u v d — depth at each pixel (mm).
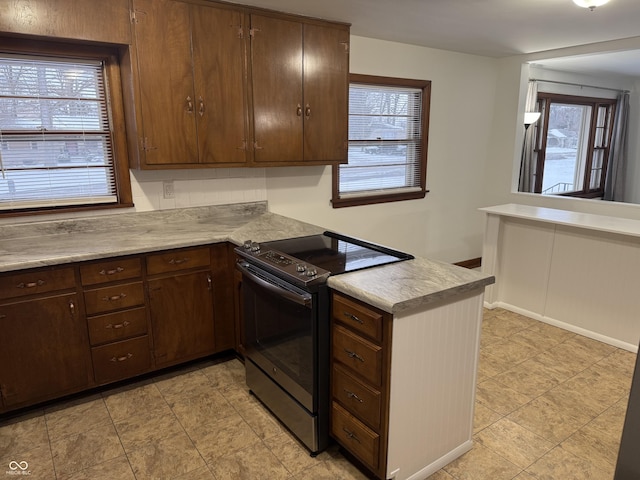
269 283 2168
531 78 5562
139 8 2543
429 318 1780
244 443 2199
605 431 2275
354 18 3211
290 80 3137
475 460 2078
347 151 3516
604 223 3203
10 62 2553
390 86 4184
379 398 1773
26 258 2268
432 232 4824
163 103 2711
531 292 3707
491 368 2910
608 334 3248
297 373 2119
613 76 6566
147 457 2100
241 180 3455
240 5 2854
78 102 2783
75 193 2889
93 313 2461
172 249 2641
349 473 2006
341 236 2742
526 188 5820
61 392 2453
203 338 2875
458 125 4750
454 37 3840
